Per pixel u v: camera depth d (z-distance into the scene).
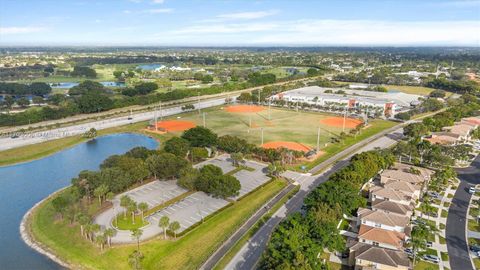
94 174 129.12
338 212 108.62
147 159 147.12
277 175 156.50
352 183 125.31
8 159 177.88
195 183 136.88
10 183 152.62
